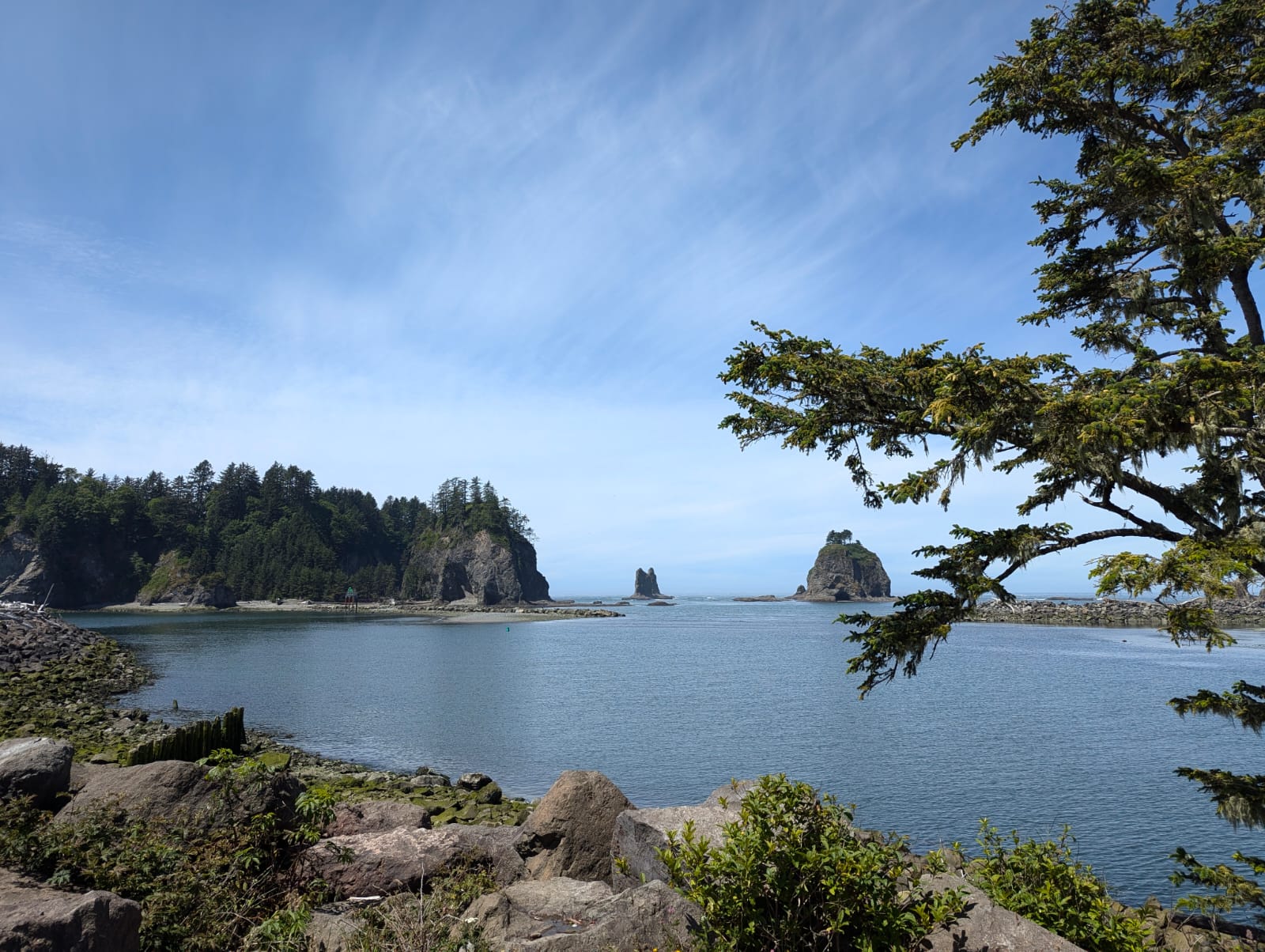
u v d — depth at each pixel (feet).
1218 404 24.79
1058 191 35.12
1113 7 32.14
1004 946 18.90
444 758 86.79
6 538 548.31
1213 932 27.89
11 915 15.07
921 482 27.73
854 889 17.03
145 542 620.49
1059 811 63.77
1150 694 132.16
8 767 27.37
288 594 624.18
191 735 71.56
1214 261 28.84
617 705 125.59
